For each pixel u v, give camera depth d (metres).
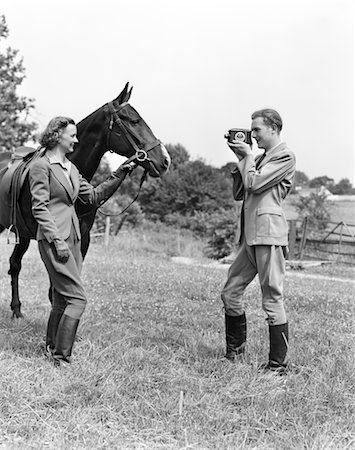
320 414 3.88
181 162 52.19
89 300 7.59
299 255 22.83
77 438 3.42
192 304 7.71
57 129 4.62
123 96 5.46
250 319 6.87
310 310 7.87
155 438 3.48
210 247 21.78
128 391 4.13
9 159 6.32
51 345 4.93
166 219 37.28
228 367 4.69
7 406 3.76
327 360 4.89
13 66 32.97
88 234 5.44
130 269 11.59
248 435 3.59
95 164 5.59
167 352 5.14
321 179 103.75
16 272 6.40
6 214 5.53
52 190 4.59
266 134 4.61
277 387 4.32
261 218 4.54
